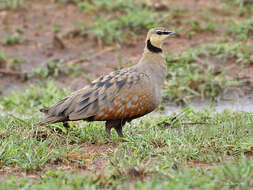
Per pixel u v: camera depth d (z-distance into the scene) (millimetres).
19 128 12094
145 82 11047
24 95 16984
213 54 19172
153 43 11609
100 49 20891
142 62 11578
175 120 13141
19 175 9305
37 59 20531
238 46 18953
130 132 11961
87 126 12211
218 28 21750
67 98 11078
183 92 16953
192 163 9617
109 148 10969
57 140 11258
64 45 21328
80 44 21484
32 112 14742
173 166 9328
